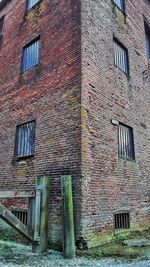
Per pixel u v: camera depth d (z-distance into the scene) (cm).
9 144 911
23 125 881
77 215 593
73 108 692
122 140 828
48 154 731
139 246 616
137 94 987
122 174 781
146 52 1172
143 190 883
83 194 606
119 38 945
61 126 714
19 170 827
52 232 636
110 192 705
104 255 539
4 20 1209
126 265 469
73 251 525
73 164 645
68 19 809
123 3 1058
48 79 816
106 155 723
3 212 498
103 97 766
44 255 536
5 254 542
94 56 769
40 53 893
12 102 964
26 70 937
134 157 870
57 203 654
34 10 1002
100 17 857
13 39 1082
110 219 681
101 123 731
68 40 781
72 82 718
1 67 1111
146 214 871
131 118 902
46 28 902
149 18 1288
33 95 864
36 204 568
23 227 535
